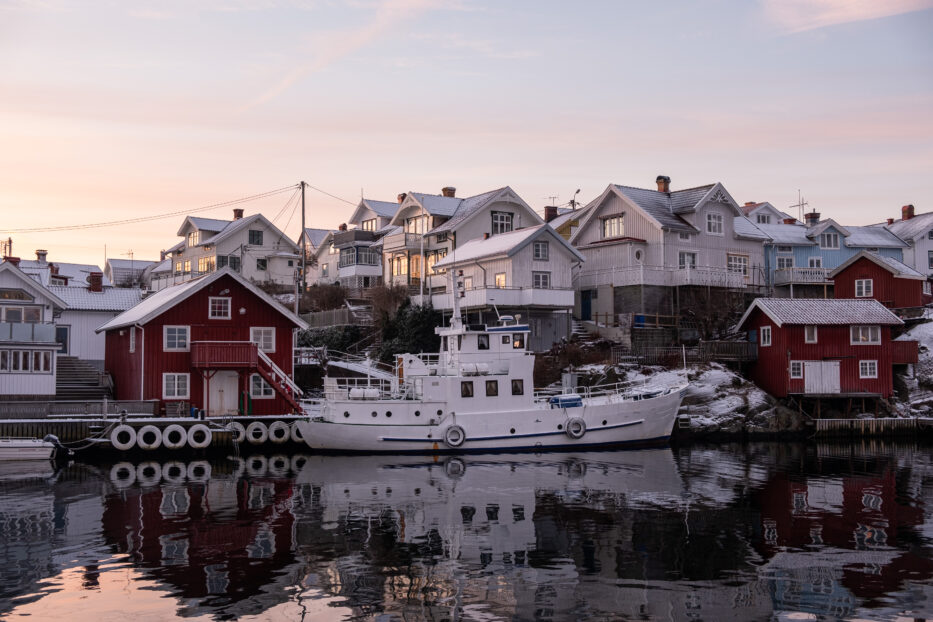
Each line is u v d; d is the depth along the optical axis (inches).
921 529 835.4
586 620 577.6
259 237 3149.6
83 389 1675.7
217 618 576.1
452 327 1485.0
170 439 1392.7
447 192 2785.4
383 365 1963.6
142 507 938.7
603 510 928.3
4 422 1333.7
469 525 850.1
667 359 1895.9
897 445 1647.4
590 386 1774.1
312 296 2598.4
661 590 640.4
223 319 1621.6
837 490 1066.7
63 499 989.2
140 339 1562.5
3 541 778.2
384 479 1143.6
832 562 714.2
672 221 2277.3
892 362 1923.0
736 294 2235.5
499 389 1434.5
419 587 645.3
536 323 2068.2
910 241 2682.1
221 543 772.6
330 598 618.5
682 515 901.8
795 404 1861.5
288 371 1668.3
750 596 626.5
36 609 592.1
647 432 1523.1
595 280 2288.4
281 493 1030.4
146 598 616.1
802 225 2755.9
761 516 897.5
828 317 1884.8
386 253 2667.3
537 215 2491.4
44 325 1560.0
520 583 656.4
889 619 579.2
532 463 1307.8
